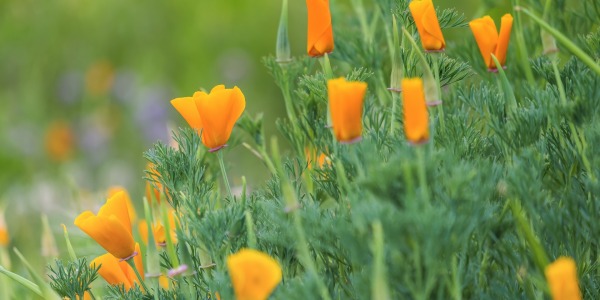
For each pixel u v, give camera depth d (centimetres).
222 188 277
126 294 207
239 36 479
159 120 475
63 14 488
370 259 194
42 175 407
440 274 194
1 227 226
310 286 195
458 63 212
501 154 207
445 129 207
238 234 203
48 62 492
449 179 195
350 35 229
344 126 195
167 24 487
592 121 204
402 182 193
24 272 240
